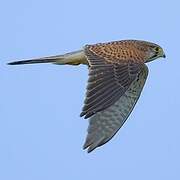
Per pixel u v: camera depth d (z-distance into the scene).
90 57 15.33
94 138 14.82
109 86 14.57
